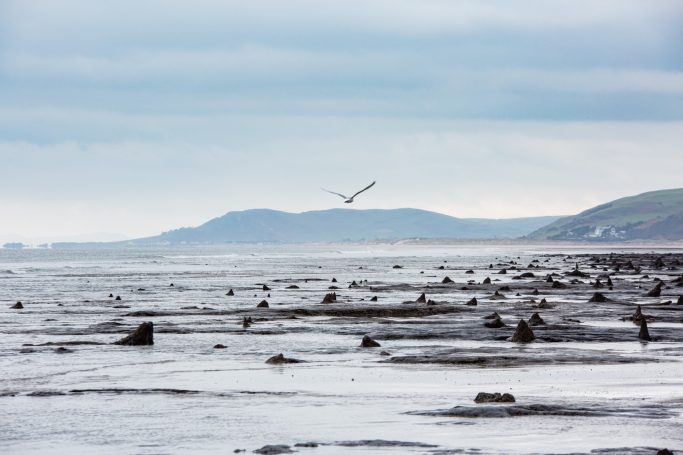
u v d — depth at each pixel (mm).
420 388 44219
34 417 37281
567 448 30922
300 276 180625
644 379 46781
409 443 31828
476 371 49938
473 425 34844
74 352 58469
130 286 141500
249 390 43781
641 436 32781
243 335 68625
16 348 60250
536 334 67125
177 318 82250
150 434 34000
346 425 35219
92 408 39219
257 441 32688
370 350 59531
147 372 49938
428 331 70500
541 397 41125
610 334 67312
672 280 146125
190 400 41156
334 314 85812
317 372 49781
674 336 66562
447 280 139375
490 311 88875
